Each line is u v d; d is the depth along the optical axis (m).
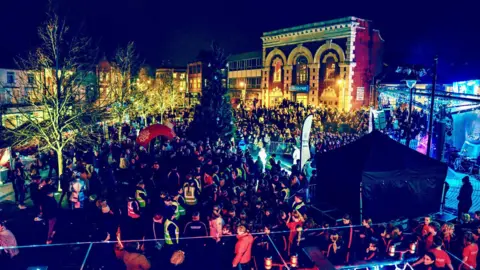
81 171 14.94
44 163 19.34
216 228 9.27
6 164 17.20
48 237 10.34
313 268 7.84
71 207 12.86
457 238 9.11
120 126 28.55
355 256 9.08
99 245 9.59
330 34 47.12
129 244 9.00
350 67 45.19
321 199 13.30
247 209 10.59
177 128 29.25
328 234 9.31
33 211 13.33
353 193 11.39
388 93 34.25
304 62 52.12
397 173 11.27
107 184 14.75
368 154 11.70
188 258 9.51
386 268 8.83
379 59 47.84
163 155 19.70
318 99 49.34
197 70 77.38
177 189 13.80
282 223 9.80
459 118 22.91
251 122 36.00
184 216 11.55
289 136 27.89
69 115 18.11
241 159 15.81
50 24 18.98
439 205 12.16
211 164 14.82
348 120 35.62
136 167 16.09
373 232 9.82
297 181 13.75
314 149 22.72
